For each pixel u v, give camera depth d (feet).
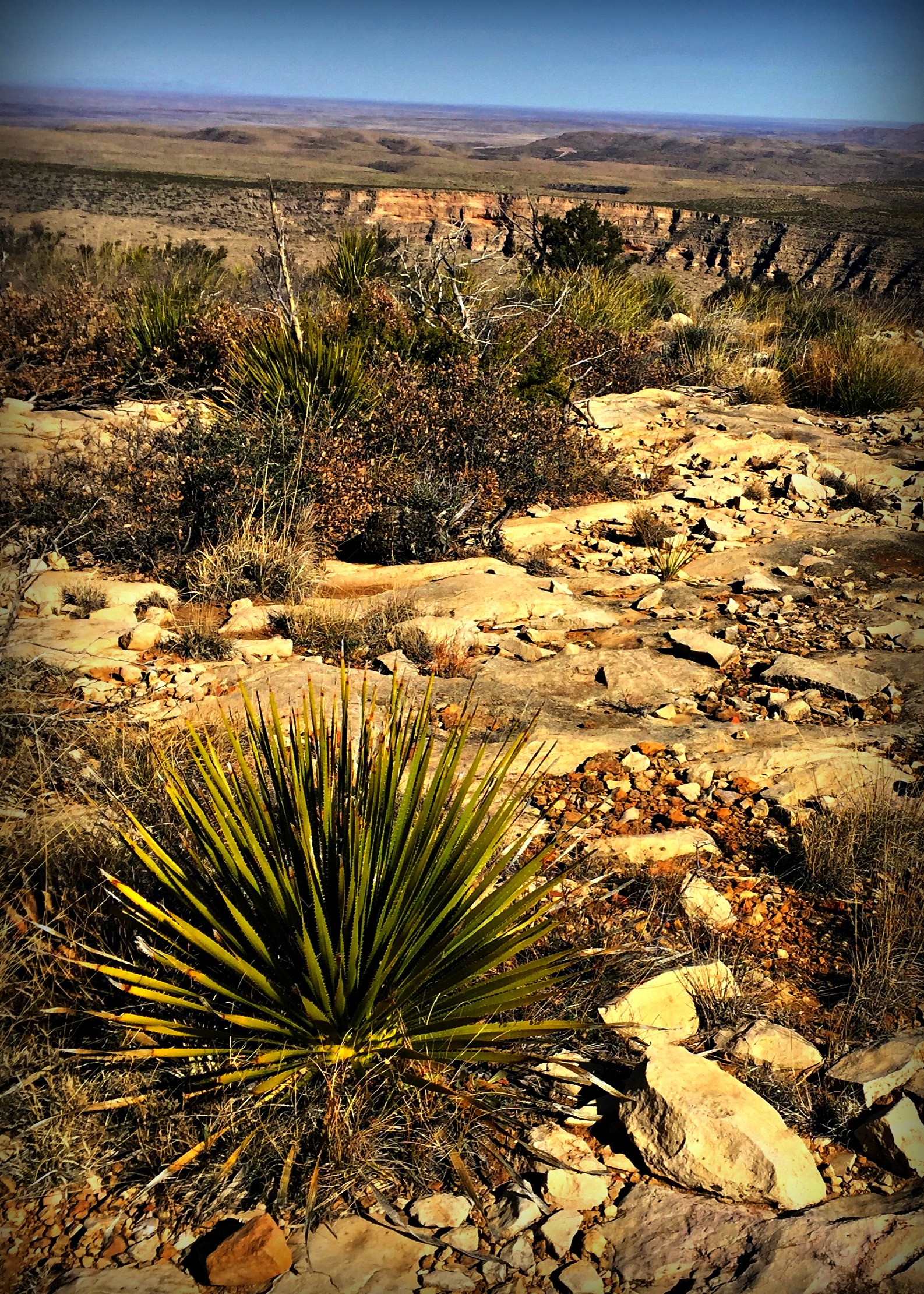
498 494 28.63
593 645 20.24
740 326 52.90
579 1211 8.24
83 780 12.99
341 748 9.80
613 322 47.75
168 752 13.51
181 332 34.78
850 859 12.53
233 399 30.27
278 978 9.02
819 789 14.74
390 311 33.32
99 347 35.76
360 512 24.70
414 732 10.39
